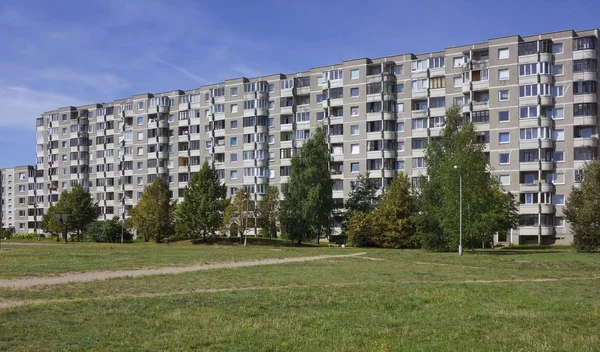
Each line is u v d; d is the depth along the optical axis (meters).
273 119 111.31
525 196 84.62
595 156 81.81
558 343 14.73
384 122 98.00
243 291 24.73
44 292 24.31
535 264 42.28
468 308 20.39
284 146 109.00
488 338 15.30
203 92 120.75
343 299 22.34
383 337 15.41
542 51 84.62
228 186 113.62
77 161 141.00
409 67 98.00
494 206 63.84
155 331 16.11
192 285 27.39
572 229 61.12
